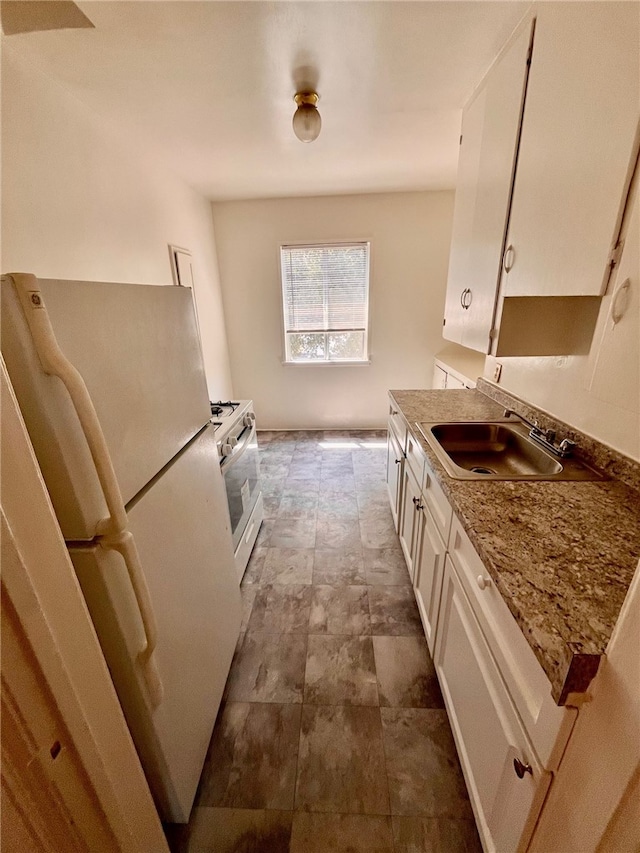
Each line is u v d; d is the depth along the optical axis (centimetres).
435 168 265
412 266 354
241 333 384
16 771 39
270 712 133
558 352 135
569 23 93
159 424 92
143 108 166
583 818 48
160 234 232
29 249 129
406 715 131
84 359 67
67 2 104
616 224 80
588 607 63
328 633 165
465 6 113
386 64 142
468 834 100
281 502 279
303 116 162
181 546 101
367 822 103
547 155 104
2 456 39
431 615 142
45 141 136
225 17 115
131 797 63
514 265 124
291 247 352
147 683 75
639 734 37
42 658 41
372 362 390
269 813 106
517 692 70
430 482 140
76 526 65
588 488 106
